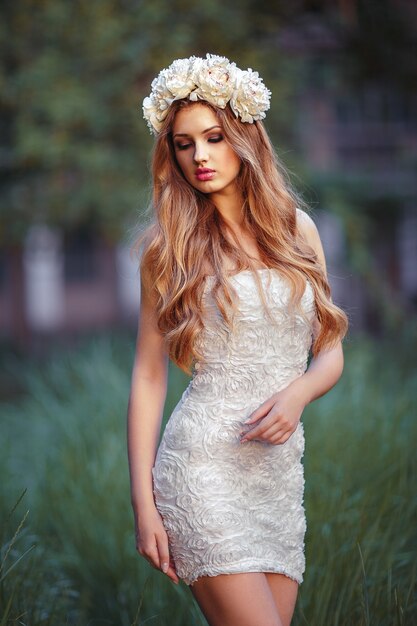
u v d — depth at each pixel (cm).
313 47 1276
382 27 1080
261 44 1172
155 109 333
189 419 313
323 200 1365
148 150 1119
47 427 797
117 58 1115
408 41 1096
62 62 1099
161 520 311
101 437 703
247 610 293
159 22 1108
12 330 1972
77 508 562
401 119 1919
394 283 1911
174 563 312
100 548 520
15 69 1141
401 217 1848
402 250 1912
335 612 378
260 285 311
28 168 1155
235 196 332
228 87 319
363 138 1930
